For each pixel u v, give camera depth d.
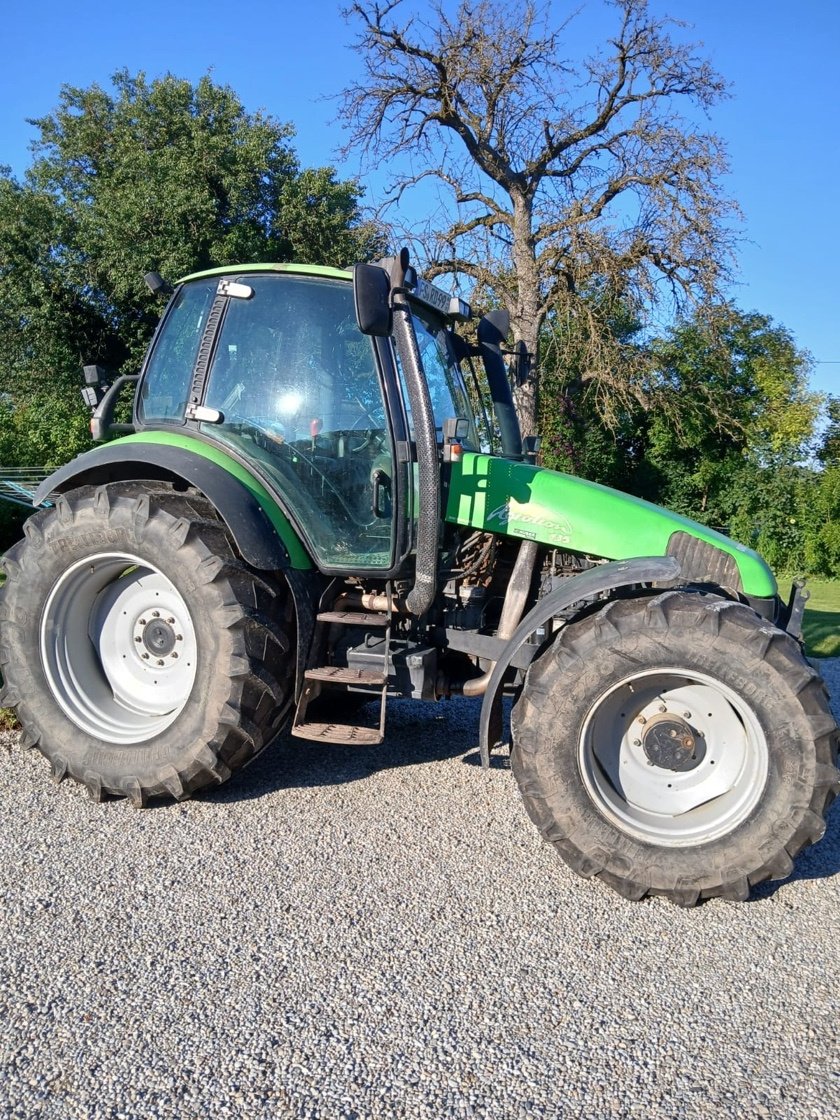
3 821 3.62
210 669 3.67
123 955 2.68
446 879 3.26
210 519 3.86
